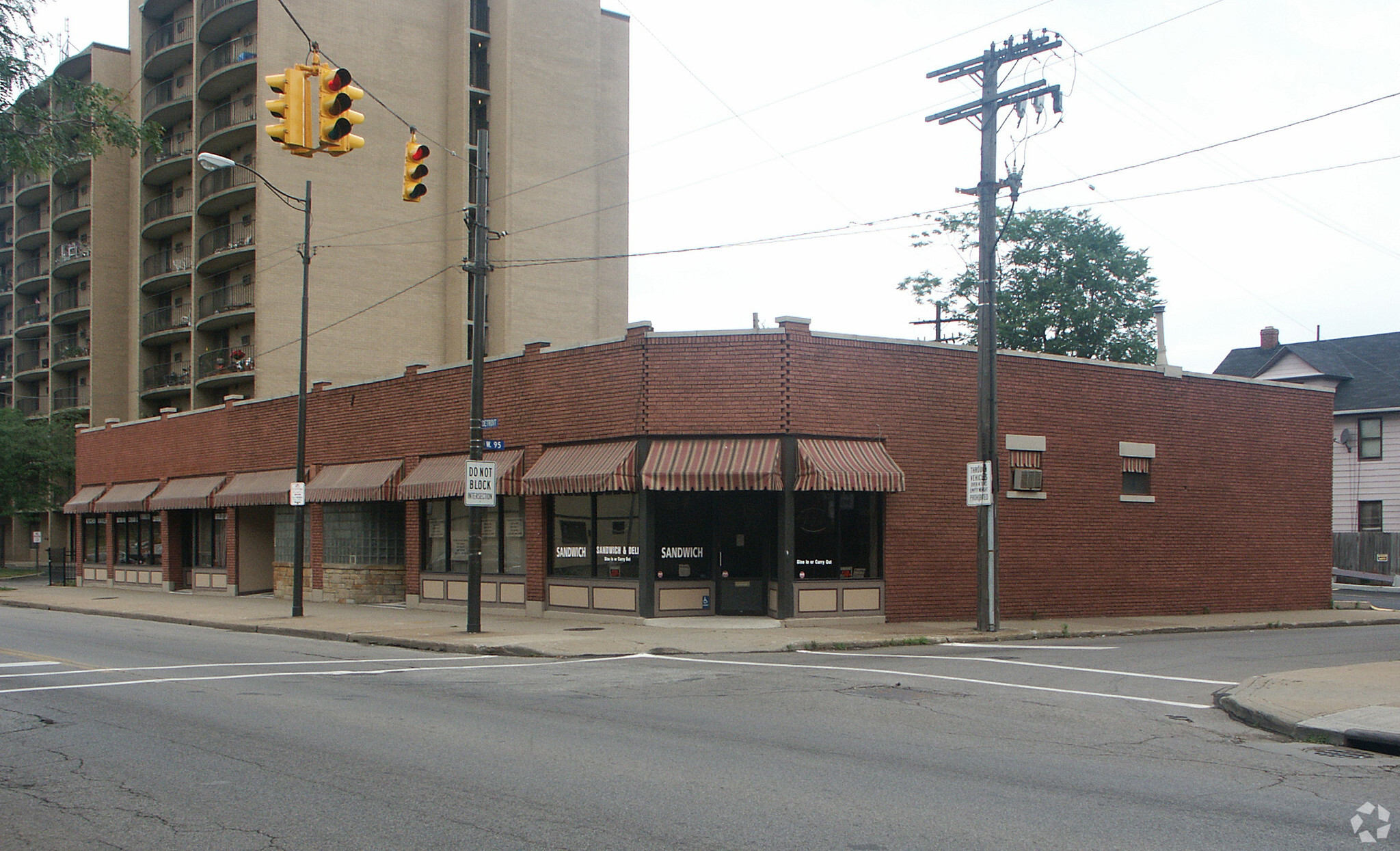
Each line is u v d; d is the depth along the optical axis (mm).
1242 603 27016
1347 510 46906
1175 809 7180
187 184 54406
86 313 61875
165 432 37906
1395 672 13781
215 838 6387
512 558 24406
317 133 13445
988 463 20578
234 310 47875
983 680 13688
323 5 46469
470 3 49562
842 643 18234
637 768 8227
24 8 11977
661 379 21219
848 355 21531
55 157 12586
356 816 6840
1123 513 25141
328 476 29188
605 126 52125
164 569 37312
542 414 23344
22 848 6234
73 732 9734
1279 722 10336
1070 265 42125
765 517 21828
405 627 21438
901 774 8133
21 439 57969
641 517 21375
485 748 8984
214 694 12164
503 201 48625
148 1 54375
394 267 47531
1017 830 6559
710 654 17156
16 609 31219
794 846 6199
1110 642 19812
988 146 20438
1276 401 28281
